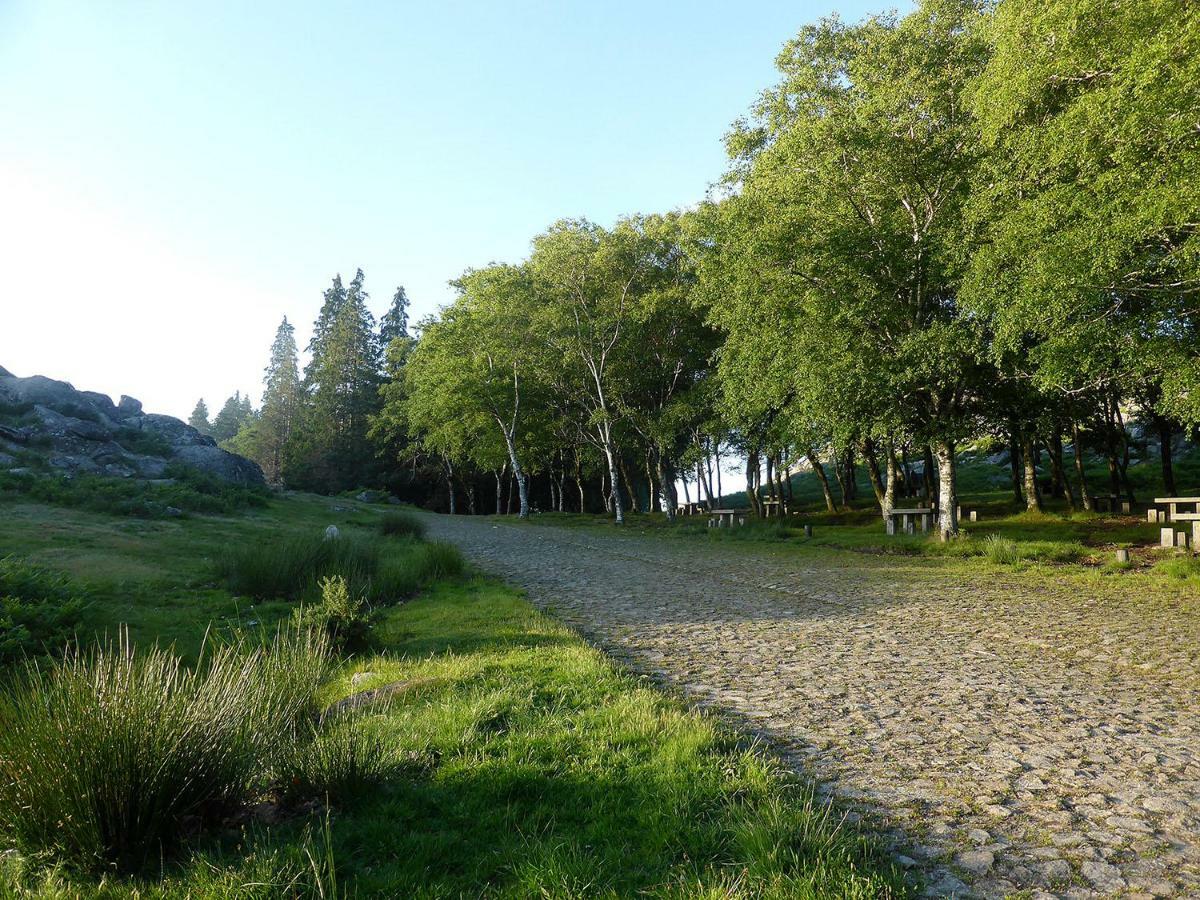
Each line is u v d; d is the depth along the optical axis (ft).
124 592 40.96
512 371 149.89
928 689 21.88
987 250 49.49
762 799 13.12
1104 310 47.50
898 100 58.95
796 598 40.37
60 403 100.68
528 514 142.72
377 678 23.30
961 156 61.16
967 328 59.21
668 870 10.99
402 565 50.01
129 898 10.92
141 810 12.48
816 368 62.80
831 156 62.54
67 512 67.72
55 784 12.34
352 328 226.38
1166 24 35.76
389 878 11.02
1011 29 44.34
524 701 19.39
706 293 80.23
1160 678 22.99
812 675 23.73
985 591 41.57
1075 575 46.73
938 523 72.13
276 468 249.55
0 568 34.40
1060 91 46.01
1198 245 37.45
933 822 12.91
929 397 70.74
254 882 10.61
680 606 38.29
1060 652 26.68
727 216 72.43
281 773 14.70
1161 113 36.09
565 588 46.06
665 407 121.39
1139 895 10.39
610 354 128.88
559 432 160.15
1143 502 100.37
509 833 12.49
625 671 23.38
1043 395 69.62
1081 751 16.53
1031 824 12.81
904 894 10.25
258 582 43.93
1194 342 46.70
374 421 198.90
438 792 14.06
